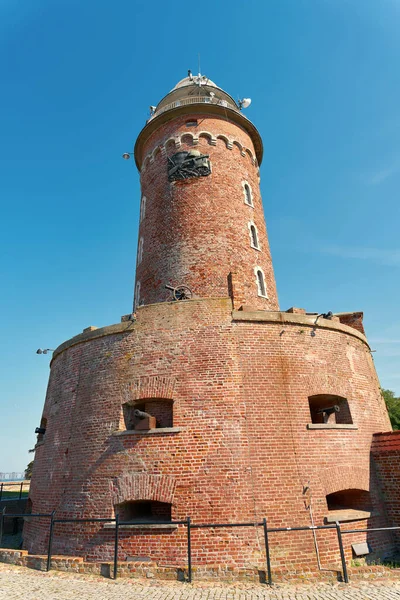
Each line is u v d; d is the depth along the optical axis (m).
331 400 16.41
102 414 15.04
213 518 12.41
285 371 15.00
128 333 16.06
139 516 14.42
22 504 23.50
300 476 13.43
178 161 23.97
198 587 9.85
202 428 13.66
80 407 15.88
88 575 10.97
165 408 15.12
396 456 14.96
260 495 12.79
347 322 21.02
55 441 16.41
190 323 15.45
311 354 15.77
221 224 22.34
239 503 12.59
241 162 25.31
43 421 19.70
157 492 13.03
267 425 13.88
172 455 13.40
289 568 12.03
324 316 16.84
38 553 14.54
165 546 12.33
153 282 22.12
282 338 15.56
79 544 13.30
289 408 14.40
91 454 14.54
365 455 15.26
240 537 12.20
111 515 13.20
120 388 15.14
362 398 16.58
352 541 13.30
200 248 21.69
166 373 14.76
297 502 13.02
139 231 25.72
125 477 13.53
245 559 11.91
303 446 13.95
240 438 13.49
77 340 17.53
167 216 23.11
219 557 11.95
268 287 23.02
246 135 26.86
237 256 21.94
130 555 12.46
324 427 14.58
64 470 15.15
